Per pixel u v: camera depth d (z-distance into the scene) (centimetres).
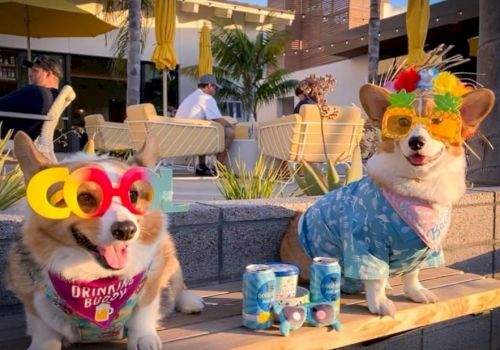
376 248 231
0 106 459
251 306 211
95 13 1096
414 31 734
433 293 255
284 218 301
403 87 238
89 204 166
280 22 1411
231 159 680
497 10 429
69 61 1116
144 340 183
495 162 431
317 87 437
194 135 594
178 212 264
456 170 231
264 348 197
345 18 1777
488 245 376
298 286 249
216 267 280
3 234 224
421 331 353
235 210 283
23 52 1066
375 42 864
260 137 599
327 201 261
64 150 1045
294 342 203
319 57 1756
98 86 1154
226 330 209
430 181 226
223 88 1335
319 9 1889
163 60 808
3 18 914
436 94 229
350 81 1339
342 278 256
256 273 211
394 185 228
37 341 180
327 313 214
